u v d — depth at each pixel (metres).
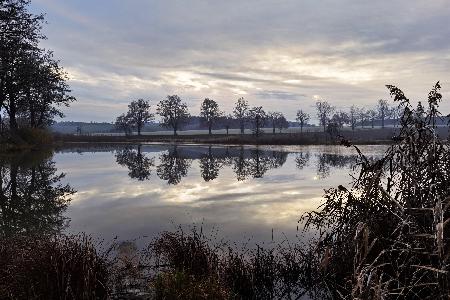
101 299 5.80
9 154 41.81
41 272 5.55
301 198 16.30
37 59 51.31
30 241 6.77
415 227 4.27
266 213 13.23
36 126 62.81
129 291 6.22
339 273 5.70
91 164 34.72
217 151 58.16
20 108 56.94
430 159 4.90
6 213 13.67
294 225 11.19
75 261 5.77
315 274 6.68
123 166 32.97
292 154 48.12
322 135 109.19
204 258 6.69
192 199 16.44
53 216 13.14
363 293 3.62
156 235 10.29
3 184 21.34
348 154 45.50
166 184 21.58
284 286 6.67
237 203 15.34
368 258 4.95
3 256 6.12
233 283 6.35
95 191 18.97
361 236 4.98
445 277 3.58
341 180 21.97
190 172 28.11
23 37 44.16
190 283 5.68
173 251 7.09
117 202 15.85
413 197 4.90
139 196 17.41
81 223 12.02
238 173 26.95
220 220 12.22
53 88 60.03
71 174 26.52
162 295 5.73
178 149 66.00
